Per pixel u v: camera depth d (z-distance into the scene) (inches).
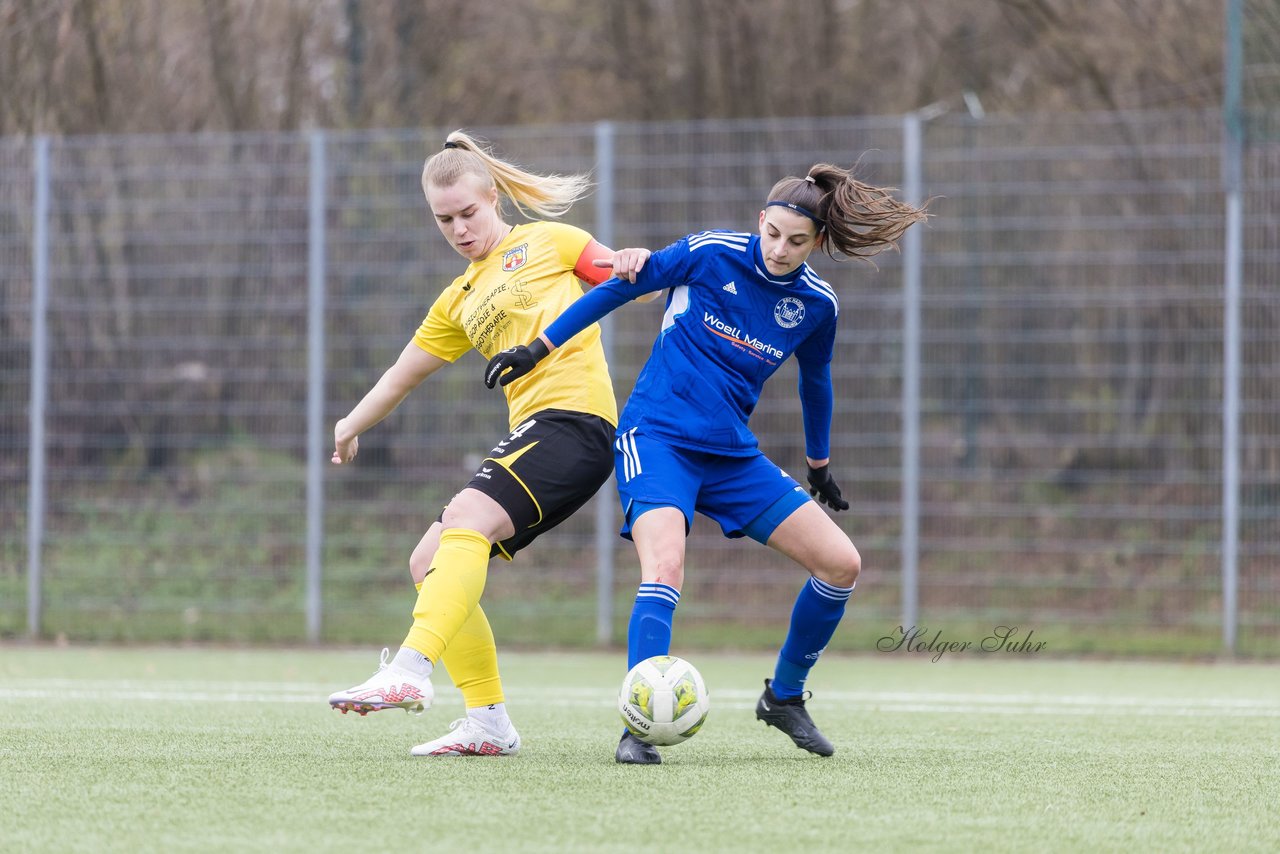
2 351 1525.6
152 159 1515.7
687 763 578.2
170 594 1509.6
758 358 582.9
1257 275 1365.7
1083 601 1390.3
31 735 668.7
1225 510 1366.9
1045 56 1962.4
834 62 2086.6
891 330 1418.6
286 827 423.2
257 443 1504.7
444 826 425.4
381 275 1483.8
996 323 1406.3
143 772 534.6
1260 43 1370.6
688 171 1443.2
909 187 1412.4
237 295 1504.7
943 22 2090.3
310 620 1488.7
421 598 551.2
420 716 792.9
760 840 411.2
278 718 772.6
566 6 2218.3
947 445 1412.4
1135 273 1387.8
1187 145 1380.4
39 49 1817.2
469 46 2140.7
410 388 641.0
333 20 2058.3
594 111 2123.5
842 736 719.1
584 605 1464.1
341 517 1494.8
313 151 1494.8
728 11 2059.5
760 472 588.1
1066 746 676.7
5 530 1521.9
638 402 584.7
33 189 1526.8
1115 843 419.5
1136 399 1386.6
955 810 470.3
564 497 582.6
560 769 548.7
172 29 1937.7
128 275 1518.2
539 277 607.2
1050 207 1401.3
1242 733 747.4
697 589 1455.5
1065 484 1397.6
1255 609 1360.7
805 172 1425.9
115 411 1517.0
